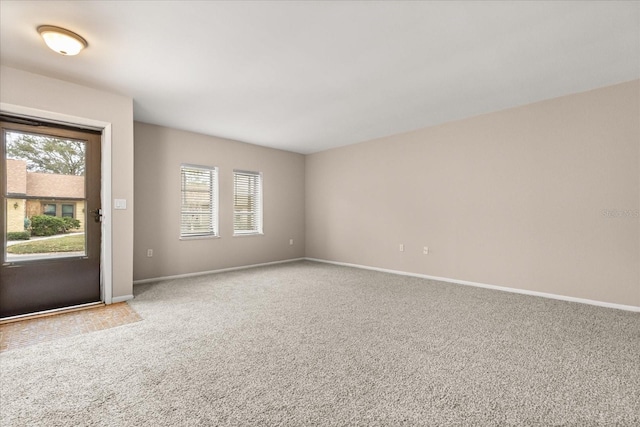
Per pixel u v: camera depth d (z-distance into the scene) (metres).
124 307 3.20
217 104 3.74
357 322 2.77
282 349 2.21
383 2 1.94
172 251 4.70
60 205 3.14
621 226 3.19
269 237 6.03
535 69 2.88
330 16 2.08
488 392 1.68
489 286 4.11
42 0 1.90
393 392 1.68
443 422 1.44
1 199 2.83
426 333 2.51
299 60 2.69
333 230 6.16
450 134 4.49
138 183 4.37
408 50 2.53
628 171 3.15
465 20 2.13
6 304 2.86
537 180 3.72
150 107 3.83
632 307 3.12
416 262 4.88
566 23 2.17
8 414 1.49
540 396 1.65
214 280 4.52
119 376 1.84
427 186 4.75
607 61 2.73
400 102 3.72
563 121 3.53
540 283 3.70
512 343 2.32
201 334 2.48
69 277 3.19
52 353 2.14
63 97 3.06
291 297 3.60
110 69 2.85
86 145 3.29
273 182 6.11
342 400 1.60
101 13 2.03
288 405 1.56
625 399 1.62
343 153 5.97
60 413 1.50
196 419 1.45
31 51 2.52
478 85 3.23
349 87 3.27
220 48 2.49
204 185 5.14
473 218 4.26
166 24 2.16
